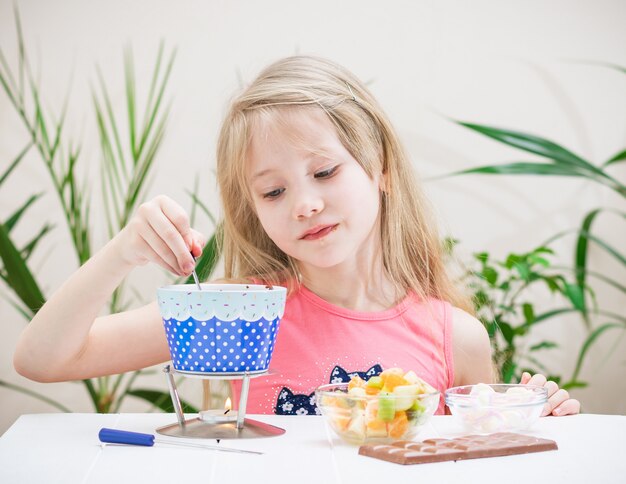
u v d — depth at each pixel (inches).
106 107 92.7
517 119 93.9
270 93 43.7
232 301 30.7
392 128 49.6
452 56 94.0
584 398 92.2
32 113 92.6
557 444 29.8
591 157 93.7
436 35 94.0
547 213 93.4
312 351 47.8
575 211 93.5
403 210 51.1
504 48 94.0
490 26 94.0
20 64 92.7
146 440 29.5
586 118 93.7
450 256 69.9
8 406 91.1
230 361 31.3
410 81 93.7
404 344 48.5
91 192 92.0
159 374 90.7
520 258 83.9
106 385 88.3
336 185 42.7
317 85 44.8
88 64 92.9
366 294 50.0
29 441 30.5
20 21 92.7
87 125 92.6
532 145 89.1
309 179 42.6
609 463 27.2
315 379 47.0
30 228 91.8
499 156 93.4
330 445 29.9
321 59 48.4
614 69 93.7
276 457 27.9
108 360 44.0
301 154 42.4
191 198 92.2
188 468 26.4
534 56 94.0
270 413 46.3
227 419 32.8
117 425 33.6
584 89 93.9
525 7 94.0
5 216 91.6
